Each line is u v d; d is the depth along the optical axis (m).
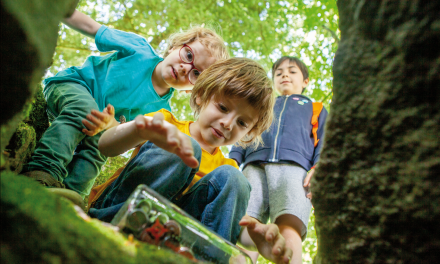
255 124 2.03
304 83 3.36
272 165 2.37
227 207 1.33
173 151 1.05
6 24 0.52
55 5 0.65
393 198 0.74
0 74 0.57
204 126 1.81
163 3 5.12
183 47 2.44
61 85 2.06
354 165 0.83
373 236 0.77
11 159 1.25
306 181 2.22
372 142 0.79
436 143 0.67
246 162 2.47
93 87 2.23
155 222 0.86
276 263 1.25
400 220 0.72
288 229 2.04
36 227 0.50
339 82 0.89
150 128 1.04
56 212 0.59
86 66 2.28
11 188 0.59
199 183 1.45
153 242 0.84
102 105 2.23
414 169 0.70
